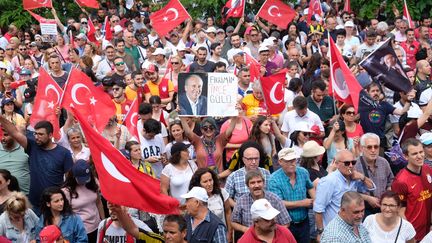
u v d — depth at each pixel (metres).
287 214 12.29
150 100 17.05
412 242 11.68
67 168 13.71
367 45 22.83
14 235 12.02
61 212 11.97
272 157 14.80
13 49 25.39
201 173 12.42
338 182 12.62
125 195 10.77
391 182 13.22
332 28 25.23
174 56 20.66
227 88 14.77
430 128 16.75
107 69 23.03
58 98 15.31
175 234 10.60
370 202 12.75
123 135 15.72
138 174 10.84
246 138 15.41
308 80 19.45
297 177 13.02
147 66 21.16
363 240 10.94
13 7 31.53
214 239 11.36
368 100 17.03
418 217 12.64
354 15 29.53
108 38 26.70
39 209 13.57
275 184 12.94
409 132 15.84
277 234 10.90
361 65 16.67
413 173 12.61
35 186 13.70
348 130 15.54
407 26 25.11
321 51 23.39
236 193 13.02
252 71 18.45
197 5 29.16
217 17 28.92
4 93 20.08
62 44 25.36
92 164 12.97
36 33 29.98
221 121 17.23
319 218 12.64
